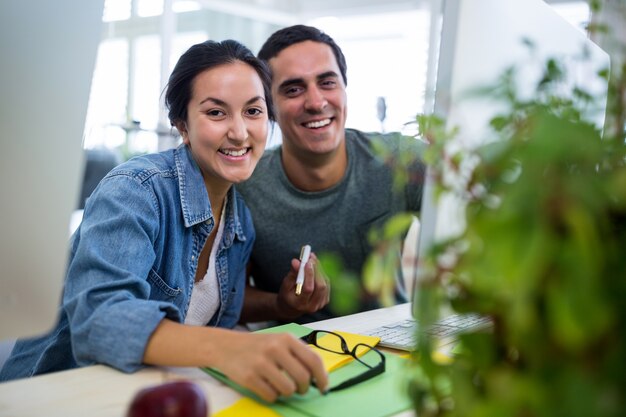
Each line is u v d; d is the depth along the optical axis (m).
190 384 0.51
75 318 0.82
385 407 0.65
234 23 4.60
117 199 1.00
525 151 0.30
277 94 1.48
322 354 0.82
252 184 1.52
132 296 0.83
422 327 0.36
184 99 1.21
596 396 0.29
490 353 0.35
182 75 1.20
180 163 1.17
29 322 0.54
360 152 1.51
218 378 0.73
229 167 1.21
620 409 0.29
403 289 1.33
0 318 0.52
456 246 0.34
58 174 0.54
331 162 1.46
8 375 1.10
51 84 0.52
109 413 0.62
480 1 0.61
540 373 0.31
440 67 0.60
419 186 1.33
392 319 1.10
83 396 0.67
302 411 0.64
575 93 0.38
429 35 4.18
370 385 0.72
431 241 0.35
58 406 0.63
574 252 0.28
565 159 0.29
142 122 3.83
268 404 0.65
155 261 1.09
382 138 1.25
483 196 0.34
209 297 1.25
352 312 1.37
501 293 0.32
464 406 0.34
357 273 1.48
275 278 1.51
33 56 0.51
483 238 0.30
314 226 1.48
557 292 0.28
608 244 0.30
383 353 0.85
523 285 0.28
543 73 0.41
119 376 0.73
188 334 0.75
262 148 1.26
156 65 4.05
